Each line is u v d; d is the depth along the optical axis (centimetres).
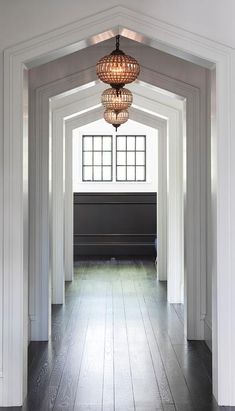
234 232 522
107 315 900
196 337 750
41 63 542
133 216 1662
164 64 743
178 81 741
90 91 952
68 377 598
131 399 535
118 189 1661
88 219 1659
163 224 1223
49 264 753
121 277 1273
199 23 518
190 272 747
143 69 743
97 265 1455
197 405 520
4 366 518
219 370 521
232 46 518
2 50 515
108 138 1658
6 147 518
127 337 763
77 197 1656
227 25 518
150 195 1659
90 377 598
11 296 519
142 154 1662
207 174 735
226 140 522
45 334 751
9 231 520
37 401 529
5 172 518
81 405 519
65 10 516
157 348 709
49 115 750
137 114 1133
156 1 517
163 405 520
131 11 516
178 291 994
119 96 768
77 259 1568
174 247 988
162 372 614
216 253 528
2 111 517
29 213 747
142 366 636
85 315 902
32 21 516
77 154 1652
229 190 522
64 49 525
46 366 636
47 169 746
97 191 1659
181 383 580
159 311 928
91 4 516
